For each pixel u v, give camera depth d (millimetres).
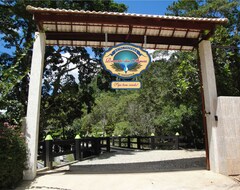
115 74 6270
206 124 6562
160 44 7266
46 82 13055
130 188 4969
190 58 10172
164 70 13703
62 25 6371
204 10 11562
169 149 13797
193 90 10531
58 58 13062
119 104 24781
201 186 5023
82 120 27469
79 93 13664
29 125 5719
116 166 7785
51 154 7270
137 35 7074
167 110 15258
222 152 5945
